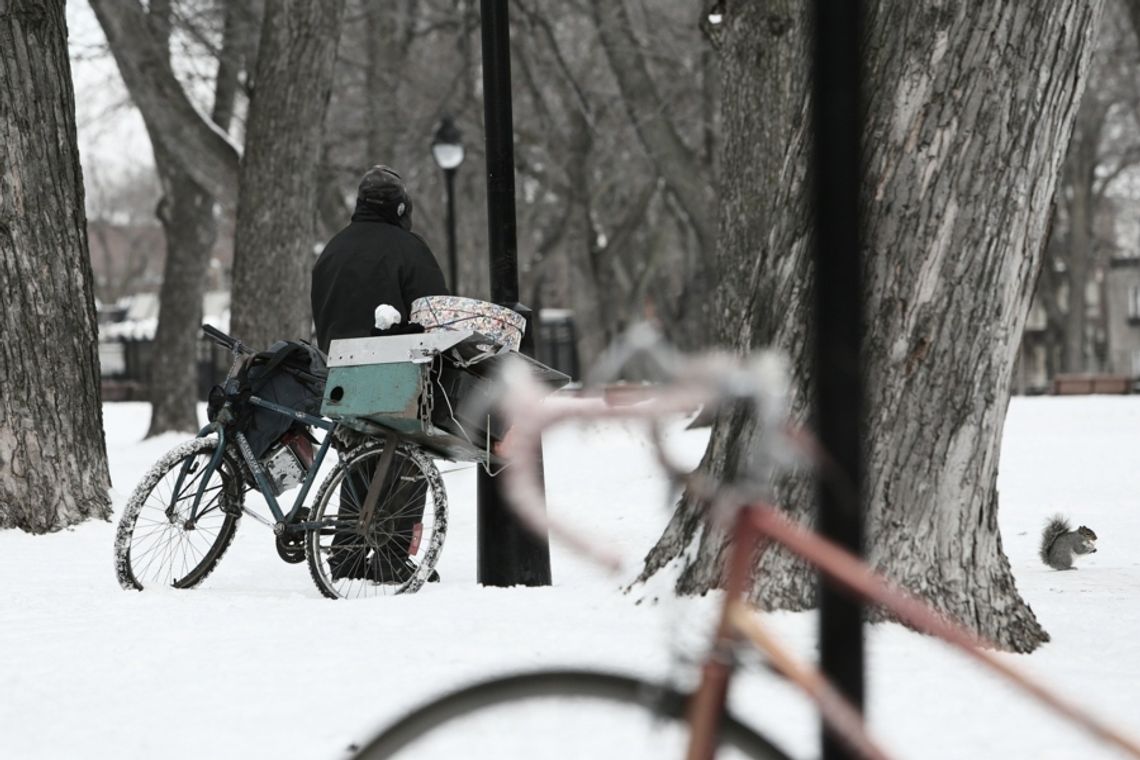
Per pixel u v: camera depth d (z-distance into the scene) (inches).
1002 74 353.1
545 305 4089.6
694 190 1640.0
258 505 497.0
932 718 284.0
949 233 358.0
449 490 832.3
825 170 159.2
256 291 1179.3
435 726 138.6
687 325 2490.2
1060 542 548.1
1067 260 3740.2
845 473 157.6
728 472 386.6
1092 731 131.6
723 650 136.3
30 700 314.8
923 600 362.6
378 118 1937.7
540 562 483.8
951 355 362.6
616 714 137.6
